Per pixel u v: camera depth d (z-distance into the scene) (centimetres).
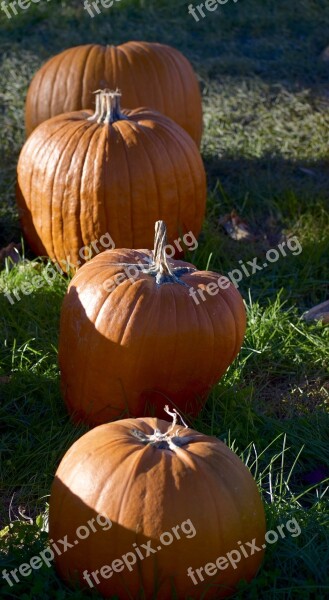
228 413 247
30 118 317
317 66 391
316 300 284
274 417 251
